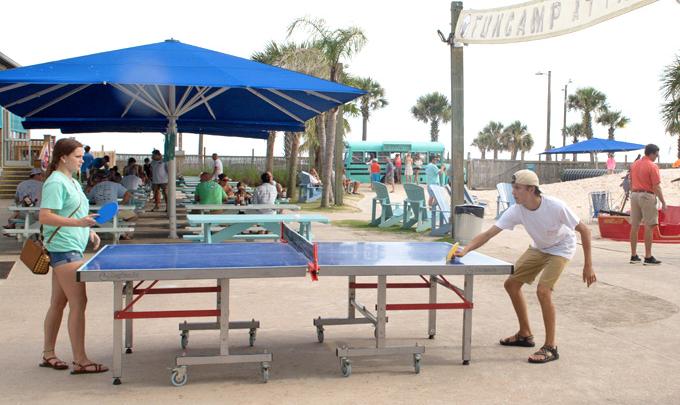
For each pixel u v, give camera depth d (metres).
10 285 8.92
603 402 4.93
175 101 14.84
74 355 5.35
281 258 5.52
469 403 4.86
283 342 6.45
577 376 5.52
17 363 5.61
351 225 18.23
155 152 21.28
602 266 11.31
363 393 5.04
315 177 29.42
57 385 5.09
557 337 6.75
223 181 18.31
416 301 8.34
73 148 5.21
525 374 5.55
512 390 5.16
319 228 17.30
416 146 44.94
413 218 16.98
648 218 11.42
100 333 6.59
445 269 5.32
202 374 5.44
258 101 15.24
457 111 14.98
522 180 5.85
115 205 5.16
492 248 13.46
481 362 5.88
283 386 5.17
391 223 17.53
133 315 5.08
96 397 4.85
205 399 4.84
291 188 29.80
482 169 43.84
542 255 6.12
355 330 6.93
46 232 5.20
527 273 6.22
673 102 25.66
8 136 29.30
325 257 5.73
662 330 7.08
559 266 5.94
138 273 4.77
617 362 5.93
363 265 5.20
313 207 24.88
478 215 14.30
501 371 5.63
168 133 14.02
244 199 17.06
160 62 11.59
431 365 5.77
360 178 44.78
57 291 5.43
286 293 8.71
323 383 5.26
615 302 8.44
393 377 5.43
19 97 12.88
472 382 5.33
